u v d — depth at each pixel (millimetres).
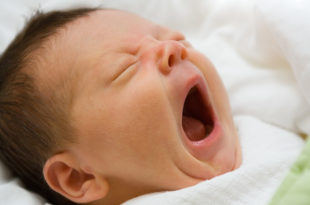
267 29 1040
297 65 945
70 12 956
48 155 869
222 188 763
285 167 805
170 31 948
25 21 1096
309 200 627
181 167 820
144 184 841
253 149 923
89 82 816
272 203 678
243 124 1008
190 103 935
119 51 837
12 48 931
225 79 1104
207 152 849
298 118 1000
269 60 1087
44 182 945
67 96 821
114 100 807
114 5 1248
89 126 810
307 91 938
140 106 798
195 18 1259
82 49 838
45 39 876
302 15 961
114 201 882
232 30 1181
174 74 830
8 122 894
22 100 857
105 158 821
